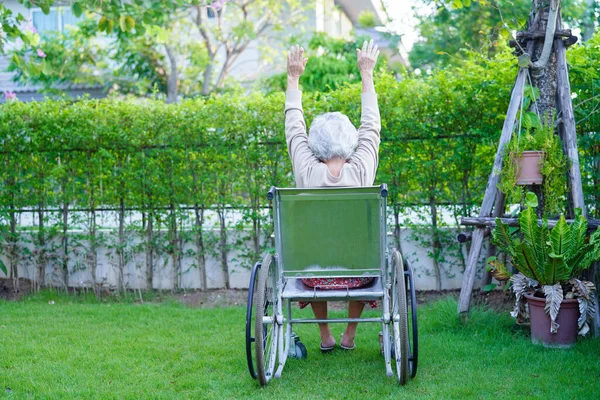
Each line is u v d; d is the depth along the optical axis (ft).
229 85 47.16
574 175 15.75
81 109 21.09
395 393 11.55
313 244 11.73
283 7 47.19
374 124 13.34
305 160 13.01
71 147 21.34
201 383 12.22
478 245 16.26
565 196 17.43
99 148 21.25
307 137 13.34
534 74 16.21
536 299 14.38
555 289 14.08
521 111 15.72
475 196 20.06
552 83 16.24
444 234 20.18
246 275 21.74
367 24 36.09
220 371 13.15
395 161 20.08
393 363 13.20
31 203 21.79
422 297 20.30
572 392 11.34
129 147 21.13
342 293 11.91
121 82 46.57
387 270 12.03
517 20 17.87
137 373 13.01
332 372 12.85
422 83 19.83
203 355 14.34
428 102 19.62
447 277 20.61
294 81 13.82
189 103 20.95
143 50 44.88
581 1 33.24
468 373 12.62
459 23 36.37
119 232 21.67
